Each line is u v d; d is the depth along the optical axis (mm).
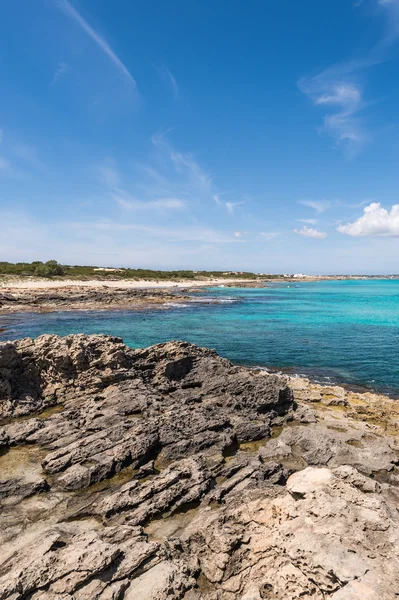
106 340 21453
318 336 46781
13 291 84875
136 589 7746
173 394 20672
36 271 118312
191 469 13008
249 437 16766
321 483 9750
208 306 81000
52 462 13344
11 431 15609
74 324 55094
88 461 13625
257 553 8359
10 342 19234
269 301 97125
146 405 17734
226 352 38000
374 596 6258
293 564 7512
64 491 12492
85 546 8602
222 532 9062
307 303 92000
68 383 19656
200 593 7996
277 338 45406
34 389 19281
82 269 154125
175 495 11766
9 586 7430
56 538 9523
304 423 19031
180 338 45062
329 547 7383
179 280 168125
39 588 7578
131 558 8398
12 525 10891
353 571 6762
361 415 20500
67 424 16234
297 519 8500
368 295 122062
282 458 15203
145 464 13852
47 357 19641
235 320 60719
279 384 20062
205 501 11859
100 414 16828
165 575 8086
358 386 28078
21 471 13414
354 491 9086
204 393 20562
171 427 15688
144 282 146125
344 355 36969
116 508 11102
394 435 18266
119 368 20578
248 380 20297
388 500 10367
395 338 45625
